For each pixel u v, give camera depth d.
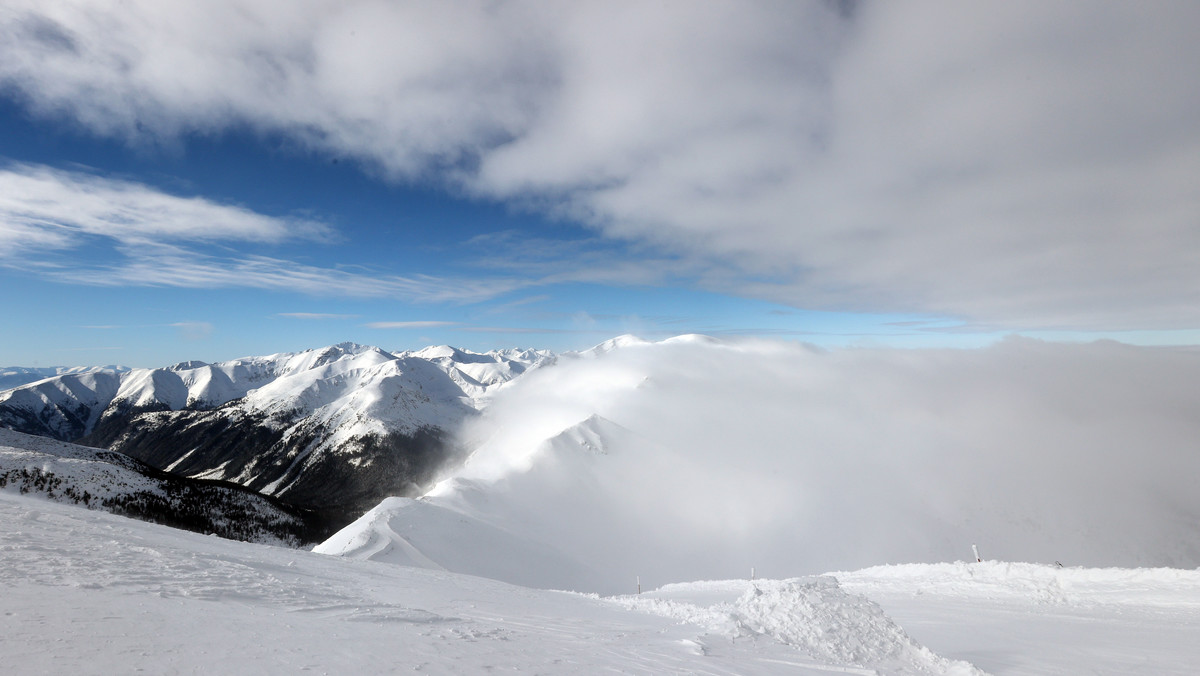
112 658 5.45
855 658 9.96
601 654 8.73
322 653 6.76
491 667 7.11
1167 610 15.73
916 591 21.59
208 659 5.88
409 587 17.91
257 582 12.16
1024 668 10.11
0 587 7.96
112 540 14.23
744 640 10.50
